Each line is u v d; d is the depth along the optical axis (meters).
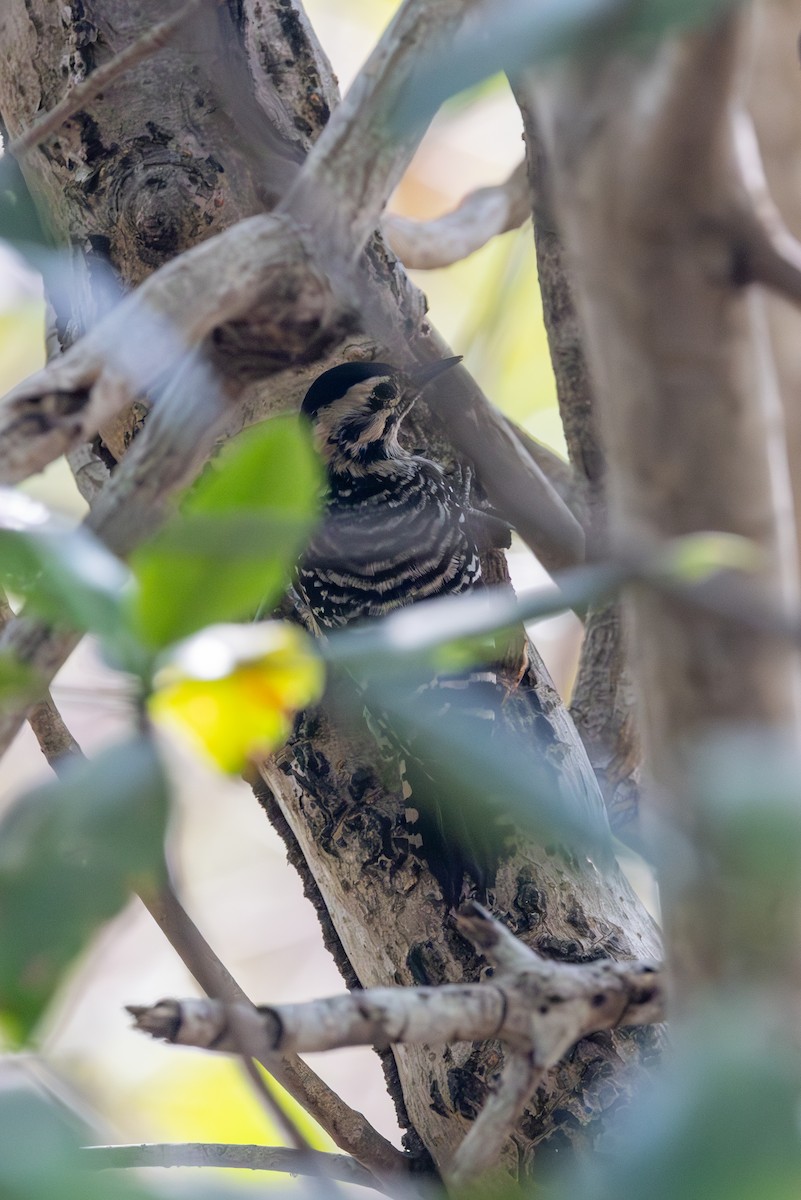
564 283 6.87
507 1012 3.29
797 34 5.20
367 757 5.81
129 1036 11.41
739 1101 1.72
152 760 2.29
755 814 1.87
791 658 2.72
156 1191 1.93
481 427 7.05
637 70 2.54
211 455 6.28
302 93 6.34
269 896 14.38
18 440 3.05
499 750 2.67
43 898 2.16
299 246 3.38
